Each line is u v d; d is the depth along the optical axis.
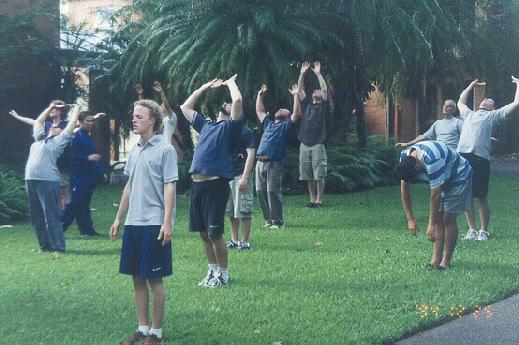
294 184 15.59
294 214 12.49
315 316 6.37
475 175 9.84
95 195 15.94
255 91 13.91
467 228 10.88
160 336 5.73
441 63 17.83
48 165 9.32
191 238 10.19
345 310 6.55
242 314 6.45
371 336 5.80
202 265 8.43
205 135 7.34
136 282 5.79
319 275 7.88
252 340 5.74
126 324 6.21
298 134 13.47
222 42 14.11
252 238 10.16
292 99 14.34
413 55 15.58
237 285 7.47
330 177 15.45
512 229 10.77
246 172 8.80
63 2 25.06
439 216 8.12
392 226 11.16
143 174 5.71
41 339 5.82
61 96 18.23
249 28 13.95
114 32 18.42
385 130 24.31
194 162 7.31
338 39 14.88
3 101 17.38
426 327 6.16
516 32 21.69
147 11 17.20
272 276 7.84
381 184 17.27
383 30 15.20
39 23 18.08
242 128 7.36
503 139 27.03
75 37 18.52
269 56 13.99
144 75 15.95
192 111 7.54
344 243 9.75
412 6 15.84
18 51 17.06
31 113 18.02
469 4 19.75
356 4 14.92
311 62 14.75
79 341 5.77
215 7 14.68
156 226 5.66
